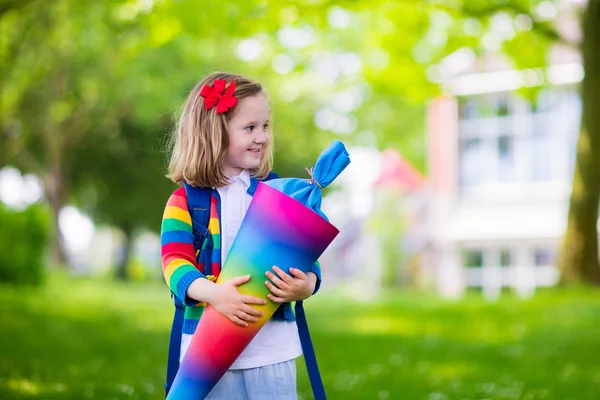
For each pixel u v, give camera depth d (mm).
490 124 21734
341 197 34156
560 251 13836
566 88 20828
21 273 15766
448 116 22156
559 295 12750
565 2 14195
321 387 2969
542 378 6371
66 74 22922
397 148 32406
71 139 25172
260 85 3025
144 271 37531
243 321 2730
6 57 17797
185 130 2990
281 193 2793
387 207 24844
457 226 22156
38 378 5980
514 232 21406
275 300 2758
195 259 2926
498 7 12797
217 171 2930
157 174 25984
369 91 28250
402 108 30531
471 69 21156
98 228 33438
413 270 24516
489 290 22062
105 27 18172
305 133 28422
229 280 2758
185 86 22406
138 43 11852
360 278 25234
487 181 21875
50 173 25406
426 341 8898
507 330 9766
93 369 6625
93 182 27016
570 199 13680
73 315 11891
